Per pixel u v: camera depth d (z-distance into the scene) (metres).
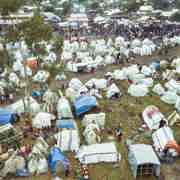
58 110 28.39
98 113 28.62
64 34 56.53
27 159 21.64
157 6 85.69
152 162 20.34
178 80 37.34
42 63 40.41
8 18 37.56
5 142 23.73
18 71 38.91
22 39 36.84
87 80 38.38
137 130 26.61
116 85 36.53
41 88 34.62
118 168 21.77
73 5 86.69
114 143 24.25
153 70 40.06
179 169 21.64
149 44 50.94
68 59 44.56
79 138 24.61
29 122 27.14
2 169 20.81
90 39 55.09
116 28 60.75
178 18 68.94
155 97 33.47
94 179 20.58
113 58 44.75
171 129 26.53
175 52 50.44
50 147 23.66
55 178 19.89
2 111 27.59
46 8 76.94
